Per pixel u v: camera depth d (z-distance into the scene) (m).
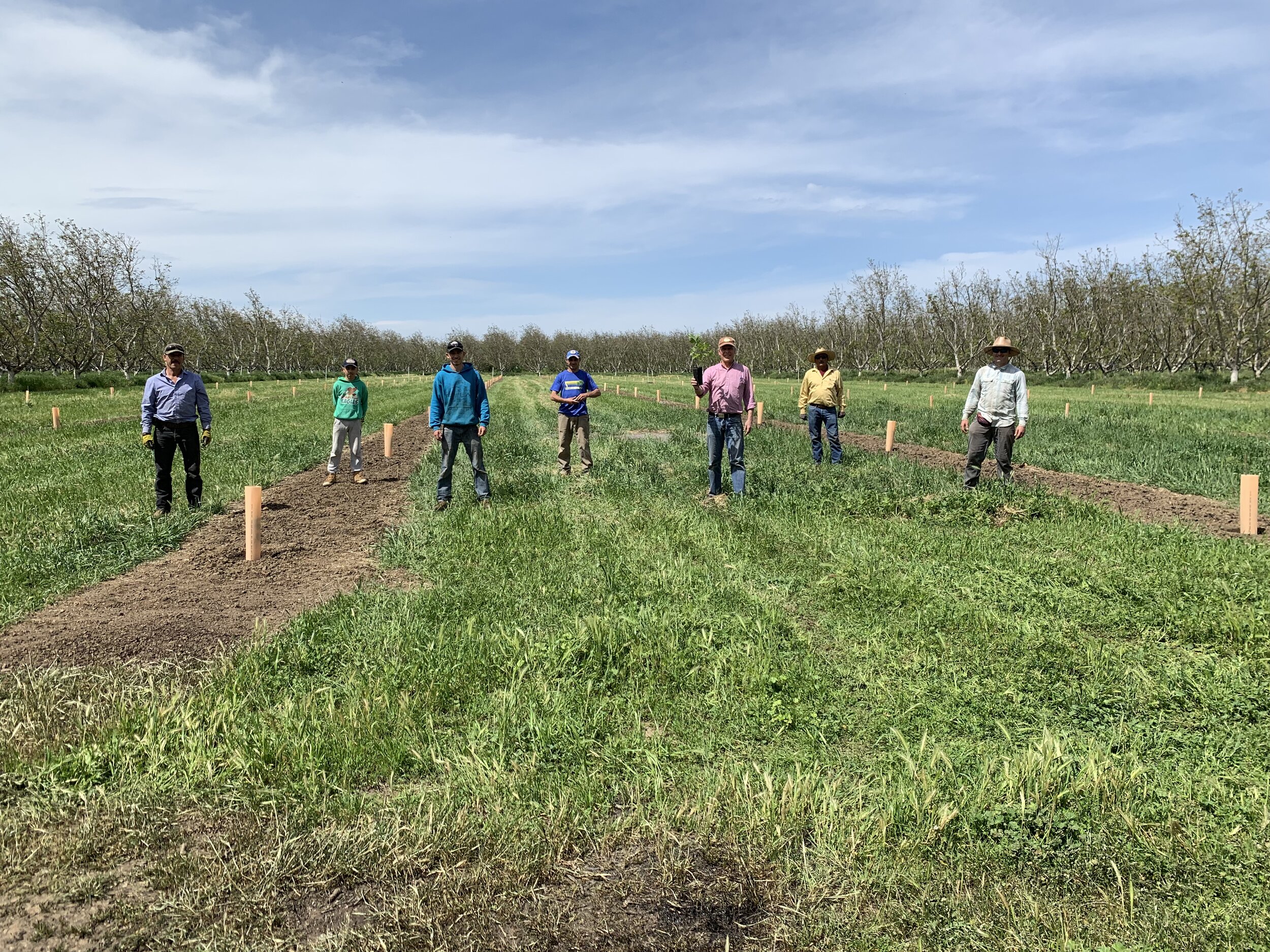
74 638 5.04
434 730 3.83
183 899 2.63
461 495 10.29
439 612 5.41
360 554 7.54
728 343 9.49
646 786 3.33
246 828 3.03
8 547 7.12
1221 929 2.45
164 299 53.06
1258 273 43.03
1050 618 5.21
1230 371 48.50
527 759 3.54
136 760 3.47
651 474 11.87
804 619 5.43
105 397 32.44
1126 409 24.27
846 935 2.51
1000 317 65.81
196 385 9.27
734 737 3.81
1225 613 4.96
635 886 2.76
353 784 3.41
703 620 5.18
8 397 32.97
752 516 8.48
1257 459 12.11
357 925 2.57
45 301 43.88
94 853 2.88
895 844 2.92
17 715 3.85
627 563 6.65
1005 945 2.43
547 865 2.84
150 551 7.42
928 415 23.50
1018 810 3.02
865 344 75.56
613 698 4.16
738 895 2.71
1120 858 2.80
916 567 6.37
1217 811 3.04
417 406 29.69
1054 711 3.98
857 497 9.08
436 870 2.82
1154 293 51.09
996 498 8.46
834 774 3.45
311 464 14.09
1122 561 6.39
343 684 4.33
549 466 13.42
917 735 3.79
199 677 4.44
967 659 4.60
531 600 5.70
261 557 7.41
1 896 2.66
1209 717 3.80
